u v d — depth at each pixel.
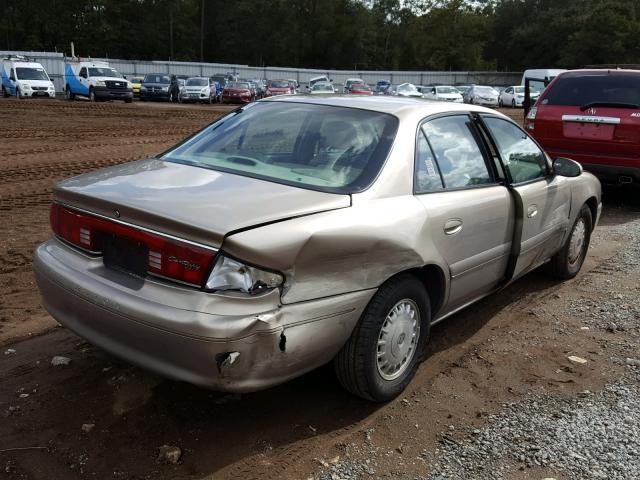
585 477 2.85
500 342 4.31
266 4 84.31
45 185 9.45
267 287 2.67
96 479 2.77
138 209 2.79
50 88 31.12
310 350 2.86
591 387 3.68
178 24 83.06
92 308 2.93
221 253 2.63
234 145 3.73
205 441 3.06
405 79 64.62
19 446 2.98
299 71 60.69
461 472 2.88
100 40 76.56
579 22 65.31
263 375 2.73
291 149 3.58
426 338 3.63
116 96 31.20
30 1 72.94
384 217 3.13
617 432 3.20
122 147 13.84
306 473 2.85
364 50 89.25
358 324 3.12
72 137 15.40
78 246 3.14
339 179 3.27
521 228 4.30
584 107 8.23
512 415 3.36
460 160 3.92
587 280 5.65
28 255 5.94
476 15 89.31
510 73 66.25
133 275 2.89
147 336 2.73
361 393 3.29
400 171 3.39
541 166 4.84
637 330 4.50
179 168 3.45
